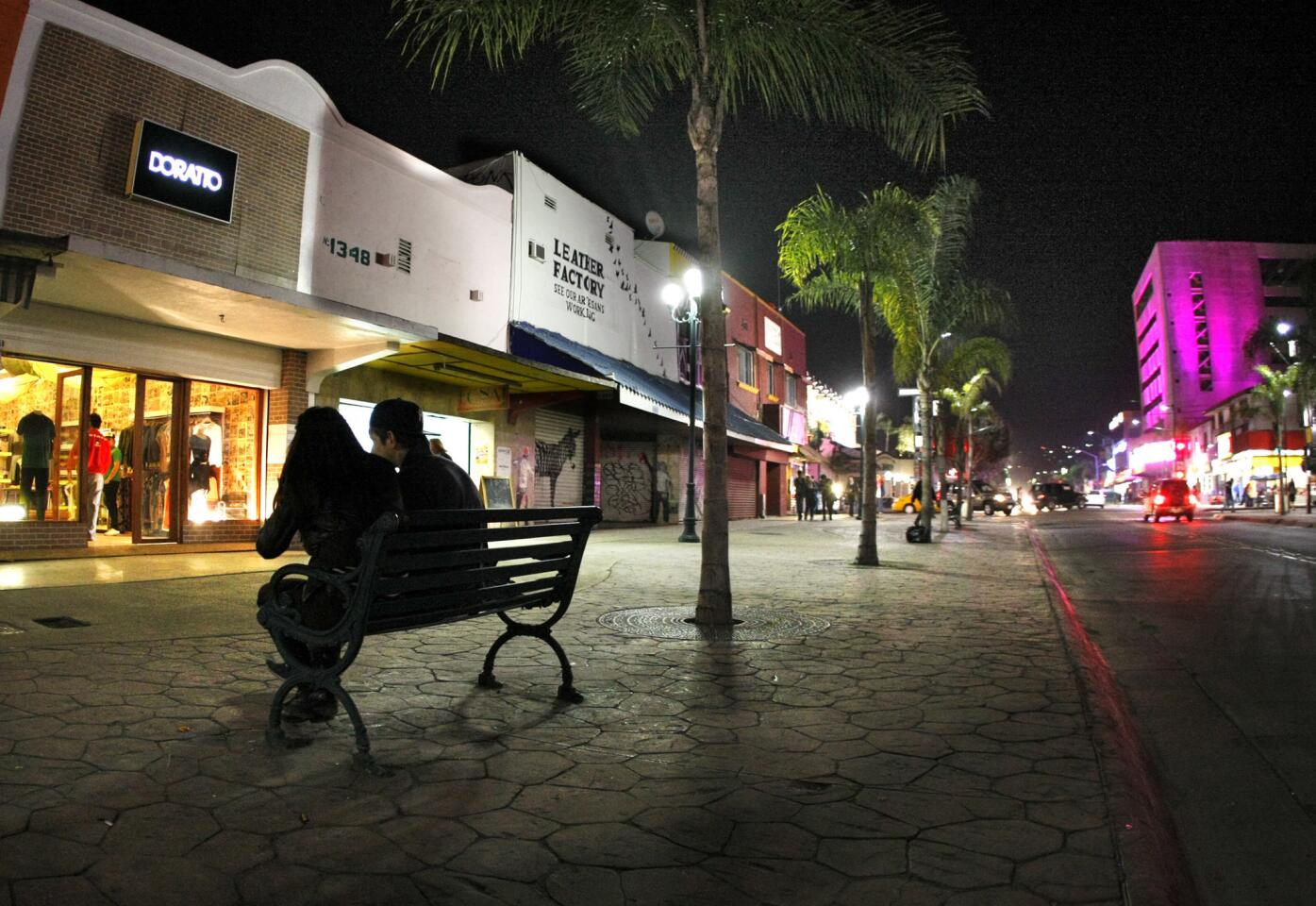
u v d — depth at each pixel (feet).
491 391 56.13
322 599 13.00
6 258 26.86
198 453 40.91
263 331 39.24
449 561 12.85
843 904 8.18
